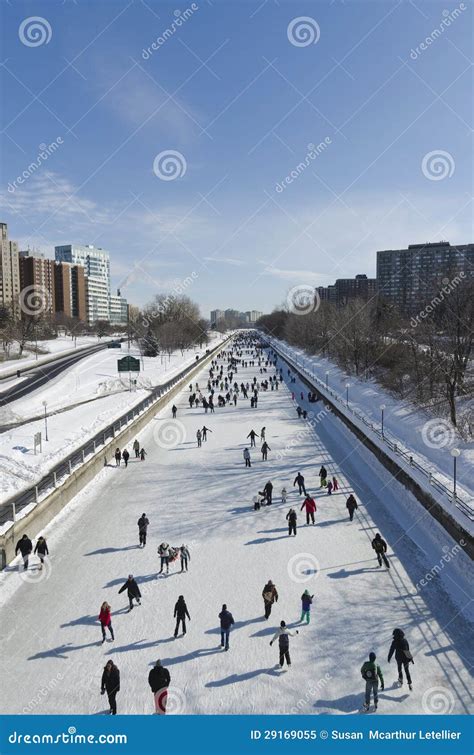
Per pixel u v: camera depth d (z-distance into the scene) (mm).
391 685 15367
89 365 88438
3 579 21750
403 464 31969
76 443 38656
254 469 36688
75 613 19359
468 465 30562
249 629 18188
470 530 21953
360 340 74438
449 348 46938
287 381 85375
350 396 61469
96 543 25172
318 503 30094
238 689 15305
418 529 26328
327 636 17703
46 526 27094
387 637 17625
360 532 26094
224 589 20891
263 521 27578
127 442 43750
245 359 127250
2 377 73688
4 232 156125
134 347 127438
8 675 16094
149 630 18250
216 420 54625
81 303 197250
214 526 27031
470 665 16172
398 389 54500
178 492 32219
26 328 109062
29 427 43844
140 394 64188
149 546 24844
